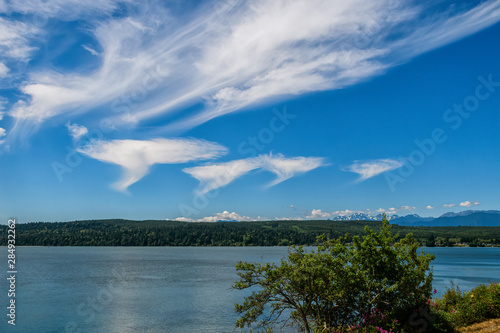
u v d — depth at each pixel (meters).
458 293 15.03
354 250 12.27
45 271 87.62
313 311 12.38
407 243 12.41
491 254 172.88
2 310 40.00
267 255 163.75
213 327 31.86
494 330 10.30
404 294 11.62
